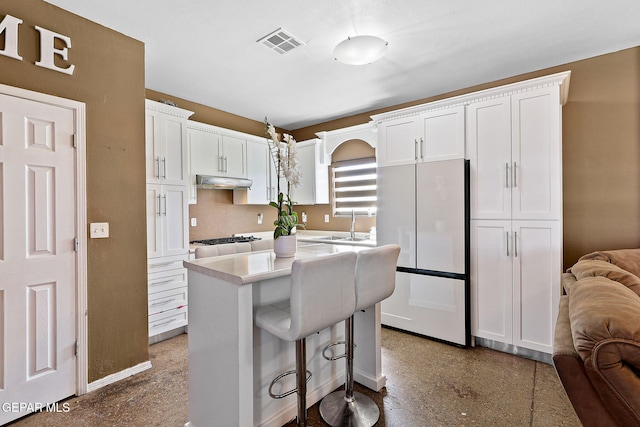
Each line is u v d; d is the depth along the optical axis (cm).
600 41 254
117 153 229
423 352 271
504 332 266
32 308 189
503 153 265
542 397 204
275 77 317
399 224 318
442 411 190
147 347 245
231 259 186
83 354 210
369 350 217
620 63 269
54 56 199
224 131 387
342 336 220
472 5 208
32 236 189
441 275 291
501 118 266
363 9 211
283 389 182
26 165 187
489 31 238
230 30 235
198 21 223
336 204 473
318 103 398
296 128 517
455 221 282
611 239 272
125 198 233
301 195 480
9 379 181
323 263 142
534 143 251
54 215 198
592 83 280
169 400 204
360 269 172
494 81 331
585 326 98
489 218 272
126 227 234
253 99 382
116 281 228
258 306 169
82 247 209
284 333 142
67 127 204
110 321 224
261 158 439
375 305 213
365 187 439
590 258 224
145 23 224
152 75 311
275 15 217
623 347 90
